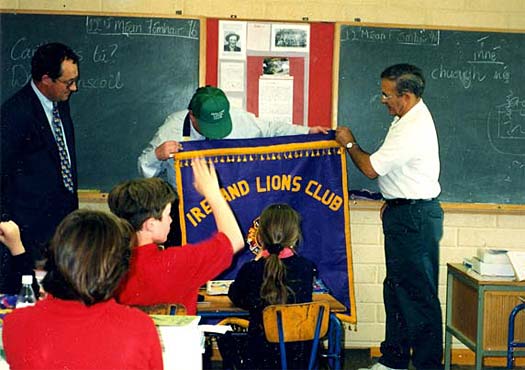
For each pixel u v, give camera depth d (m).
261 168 3.58
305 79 4.07
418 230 3.54
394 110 3.60
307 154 3.61
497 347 3.51
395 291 3.66
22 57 3.99
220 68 4.05
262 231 2.78
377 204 4.12
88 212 1.44
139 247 2.00
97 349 1.37
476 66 4.09
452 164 4.14
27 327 1.38
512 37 4.09
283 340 2.64
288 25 4.04
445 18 4.10
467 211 4.19
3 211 3.33
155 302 1.97
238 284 2.73
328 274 3.63
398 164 3.48
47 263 1.41
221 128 3.56
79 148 4.06
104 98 4.04
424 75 4.09
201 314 2.76
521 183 4.16
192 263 1.99
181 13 4.03
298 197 3.61
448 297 3.85
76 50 4.01
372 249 4.20
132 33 4.01
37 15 3.98
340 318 3.62
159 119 4.07
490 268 3.53
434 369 3.66
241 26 4.03
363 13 4.08
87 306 1.39
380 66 4.08
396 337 3.71
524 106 4.12
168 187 2.11
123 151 4.07
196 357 1.73
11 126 3.29
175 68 4.05
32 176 3.35
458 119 4.12
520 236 4.22
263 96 4.07
